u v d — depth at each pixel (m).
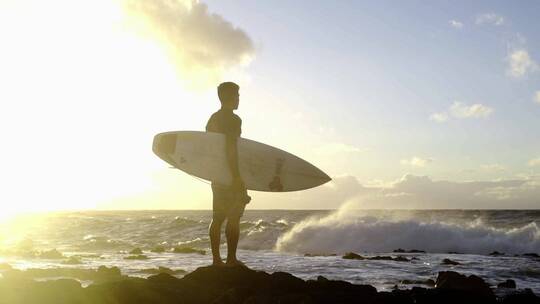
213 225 6.23
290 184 6.95
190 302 5.26
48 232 38.66
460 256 19.62
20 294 4.92
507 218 43.03
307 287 5.97
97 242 25.41
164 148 6.50
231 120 6.33
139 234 34.44
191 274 5.99
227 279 5.89
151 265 14.47
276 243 25.72
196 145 6.40
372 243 24.97
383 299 5.67
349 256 17.28
